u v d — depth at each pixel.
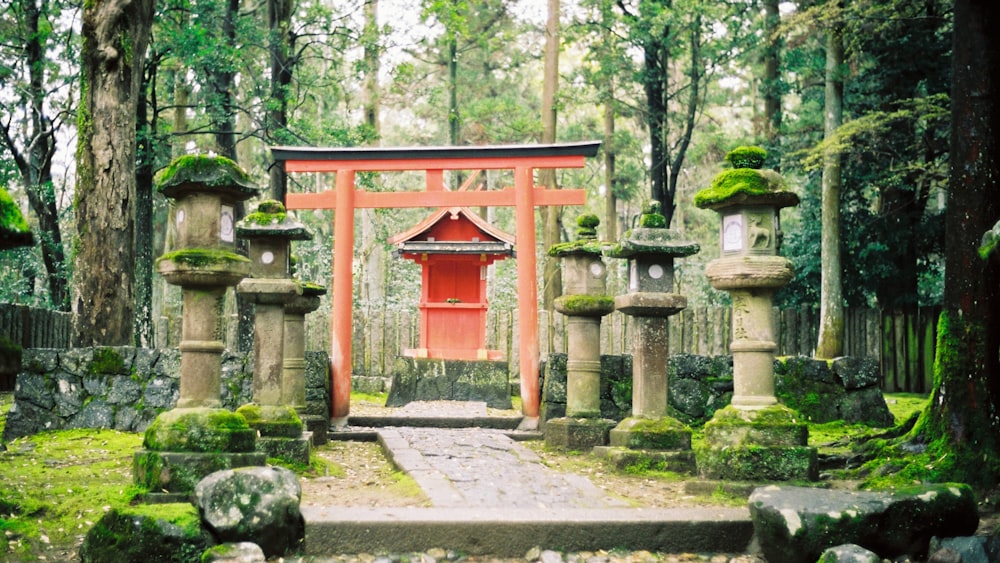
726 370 11.29
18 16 17.25
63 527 6.09
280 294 8.55
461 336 15.24
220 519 5.58
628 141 25.66
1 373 5.27
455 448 9.11
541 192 12.16
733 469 7.15
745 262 7.34
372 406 13.93
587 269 10.19
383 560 5.66
